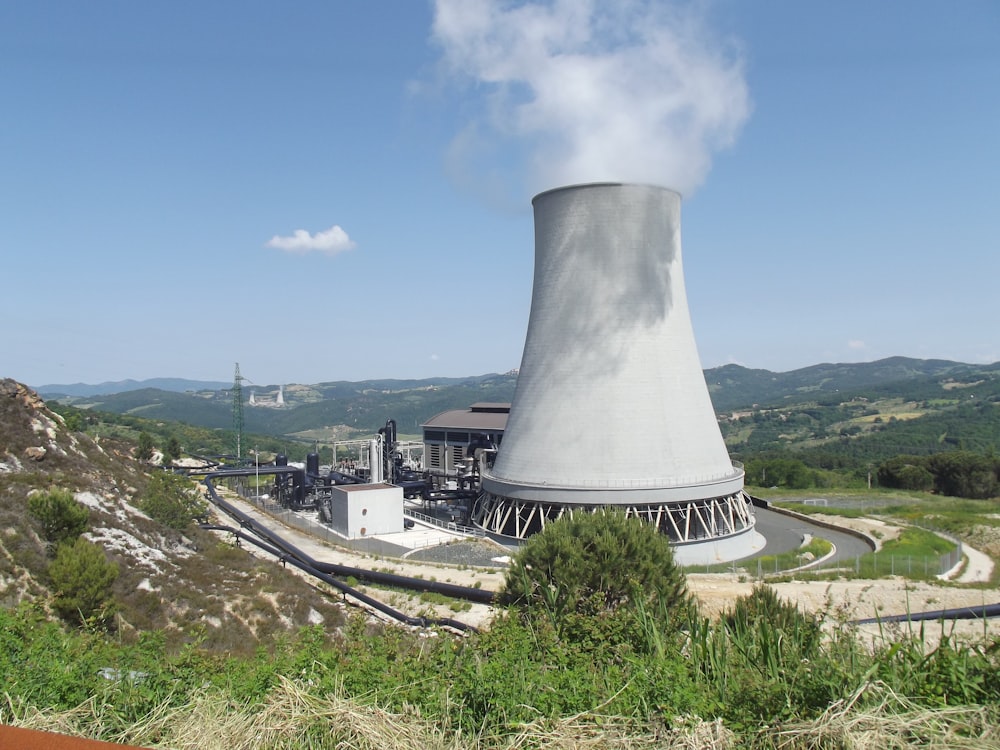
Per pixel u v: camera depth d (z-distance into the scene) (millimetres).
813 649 10414
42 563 26047
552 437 48438
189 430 152000
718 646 10461
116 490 40312
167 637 24906
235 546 45812
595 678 9750
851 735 7441
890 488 91250
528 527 49500
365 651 12547
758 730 7906
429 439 81375
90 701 10016
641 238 47531
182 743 8664
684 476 47688
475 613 33875
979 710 7770
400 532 55469
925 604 32375
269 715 8953
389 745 8078
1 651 11906
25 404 41844
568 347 48281
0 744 4492
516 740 8133
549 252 49656
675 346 48906
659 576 21734
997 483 83188
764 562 43906
